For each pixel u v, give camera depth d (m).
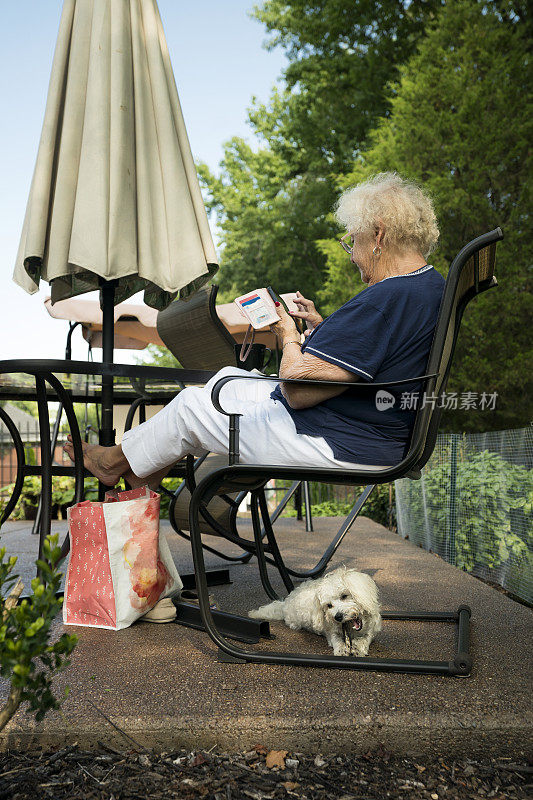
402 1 15.20
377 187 2.21
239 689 1.82
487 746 1.61
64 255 2.74
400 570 3.61
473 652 2.16
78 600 2.50
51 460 2.64
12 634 1.27
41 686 1.40
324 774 1.52
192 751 1.62
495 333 9.00
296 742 1.62
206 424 2.25
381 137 11.05
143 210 2.83
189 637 2.34
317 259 18.84
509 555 3.61
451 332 2.11
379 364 1.99
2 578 1.33
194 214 3.00
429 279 2.11
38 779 1.49
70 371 2.41
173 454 2.38
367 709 1.67
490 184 9.66
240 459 2.22
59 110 2.90
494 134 9.44
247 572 3.63
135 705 1.71
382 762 1.59
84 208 2.71
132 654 2.14
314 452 2.09
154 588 2.50
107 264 2.68
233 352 3.61
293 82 18.25
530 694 1.77
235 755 1.60
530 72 9.88
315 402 2.08
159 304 3.54
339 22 15.52
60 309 4.91
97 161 2.75
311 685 1.85
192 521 2.11
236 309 4.55
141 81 2.96
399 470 1.94
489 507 3.91
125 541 2.46
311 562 3.89
